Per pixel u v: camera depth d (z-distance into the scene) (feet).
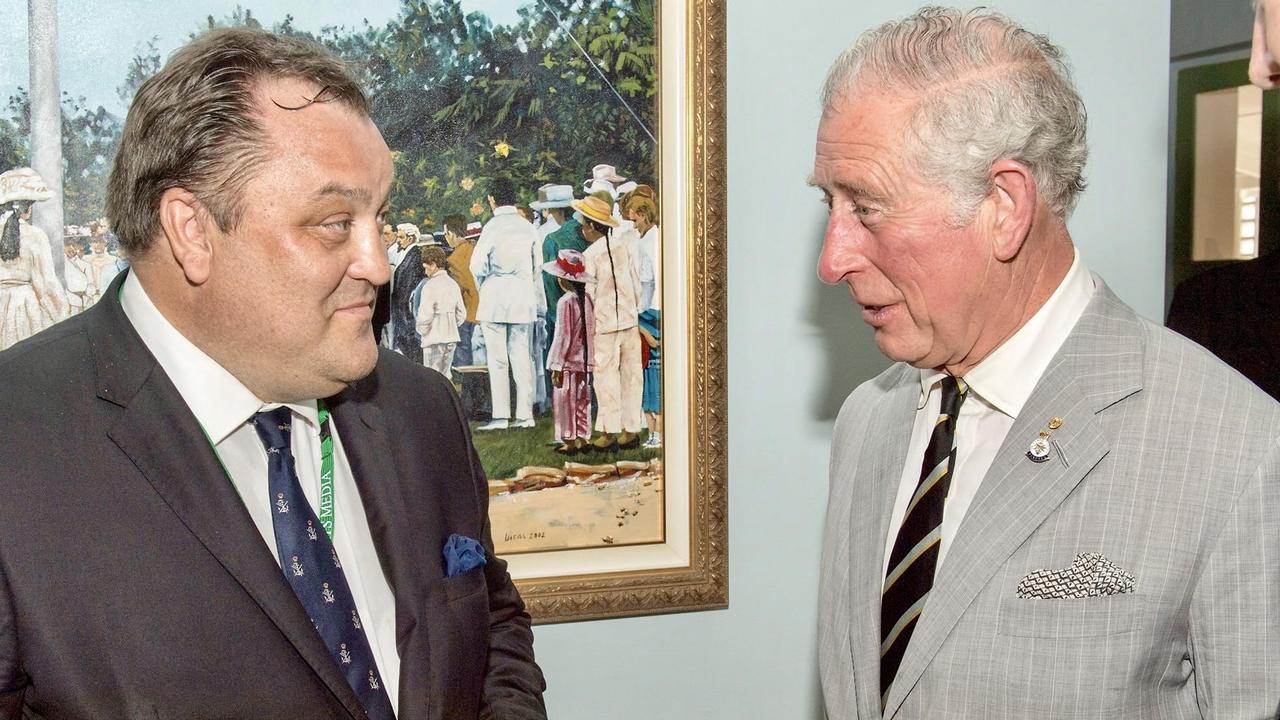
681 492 5.98
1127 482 3.40
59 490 3.14
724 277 5.91
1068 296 3.67
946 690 3.53
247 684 3.24
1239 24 6.22
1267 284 6.18
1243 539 3.24
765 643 6.32
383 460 3.92
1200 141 6.52
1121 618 3.34
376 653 3.67
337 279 3.28
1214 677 3.29
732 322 6.13
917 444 4.13
